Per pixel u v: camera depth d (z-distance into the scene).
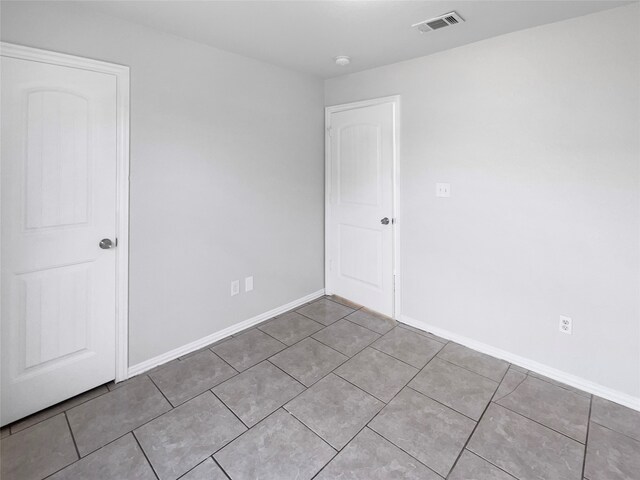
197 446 1.68
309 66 2.92
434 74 2.60
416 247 2.86
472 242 2.53
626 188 1.90
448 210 2.62
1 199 1.71
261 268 2.99
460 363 2.41
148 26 2.13
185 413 1.91
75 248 1.96
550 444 1.70
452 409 1.95
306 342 2.70
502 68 2.27
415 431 1.78
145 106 2.16
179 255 2.42
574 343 2.14
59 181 1.87
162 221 2.31
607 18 1.89
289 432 1.78
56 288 1.92
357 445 1.69
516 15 1.97
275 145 2.98
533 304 2.29
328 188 3.47
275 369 2.34
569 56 2.02
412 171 2.81
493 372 2.30
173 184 2.34
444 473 1.54
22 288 1.81
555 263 2.17
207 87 2.46
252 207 2.86
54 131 1.83
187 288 2.49
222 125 2.57
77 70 1.88
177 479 1.51
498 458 1.62
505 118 2.29
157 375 2.27
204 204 2.53
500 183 2.35
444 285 2.72
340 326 2.97
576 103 2.02
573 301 2.13
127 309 2.19
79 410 1.93
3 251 1.74
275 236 3.07
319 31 2.20
